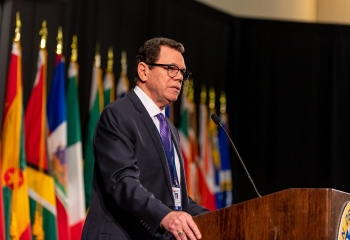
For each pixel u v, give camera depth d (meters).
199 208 4.88
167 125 4.81
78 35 9.69
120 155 4.18
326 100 12.45
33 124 8.56
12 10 8.79
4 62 8.62
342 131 12.39
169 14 11.21
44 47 8.89
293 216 3.62
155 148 4.43
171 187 4.41
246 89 12.33
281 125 12.32
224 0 12.62
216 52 12.09
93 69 9.67
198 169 11.27
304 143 12.31
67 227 8.56
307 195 3.62
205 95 11.77
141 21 10.74
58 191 8.60
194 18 11.70
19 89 8.33
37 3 9.12
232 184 12.00
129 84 10.39
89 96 9.68
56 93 8.86
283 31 12.51
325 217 3.58
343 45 12.58
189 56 11.52
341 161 12.32
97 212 4.36
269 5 13.27
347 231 3.63
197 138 11.47
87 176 9.20
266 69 12.41
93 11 9.93
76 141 8.93
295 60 12.48
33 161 8.47
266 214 3.65
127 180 4.00
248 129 12.25
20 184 8.13
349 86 12.50
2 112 8.44
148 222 3.77
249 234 3.66
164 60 4.76
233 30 12.38
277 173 12.20
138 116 4.51
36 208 8.38
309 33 12.55
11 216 8.02
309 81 12.45
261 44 12.45
